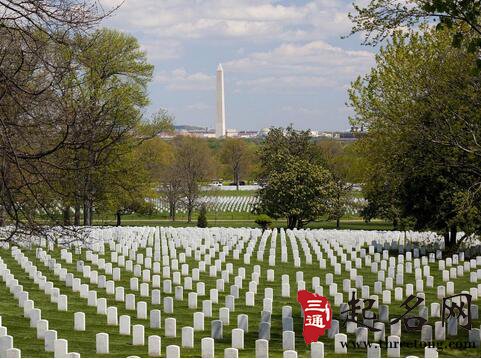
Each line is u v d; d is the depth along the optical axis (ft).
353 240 149.48
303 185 193.16
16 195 65.82
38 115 60.44
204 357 61.16
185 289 100.58
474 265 122.52
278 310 89.25
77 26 55.26
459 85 85.30
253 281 98.78
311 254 140.56
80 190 87.97
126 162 179.63
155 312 77.30
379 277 106.32
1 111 56.85
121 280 107.76
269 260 125.70
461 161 89.30
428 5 61.77
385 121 110.11
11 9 53.11
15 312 82.43
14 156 53.78
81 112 65.26
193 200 248.93
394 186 104.99
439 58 90.33
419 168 94.12
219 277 112.88
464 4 60.70
